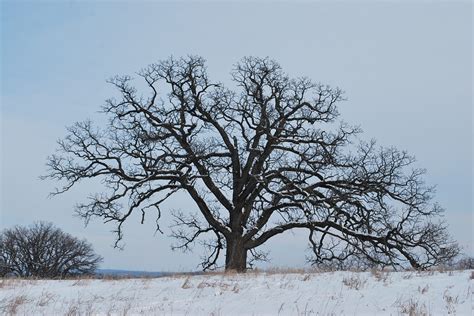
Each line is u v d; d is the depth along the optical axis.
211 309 15.12
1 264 83.50
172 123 35.88
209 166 35.41
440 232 34.59
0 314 14.02
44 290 18.88
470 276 17.48
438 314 13.48
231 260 33.94
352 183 35.44
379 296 15.93
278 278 19.55
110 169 34.94
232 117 37.22
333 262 34.34
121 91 36.09
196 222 38.28
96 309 15.20
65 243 87.25
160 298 16.94
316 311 14.54
